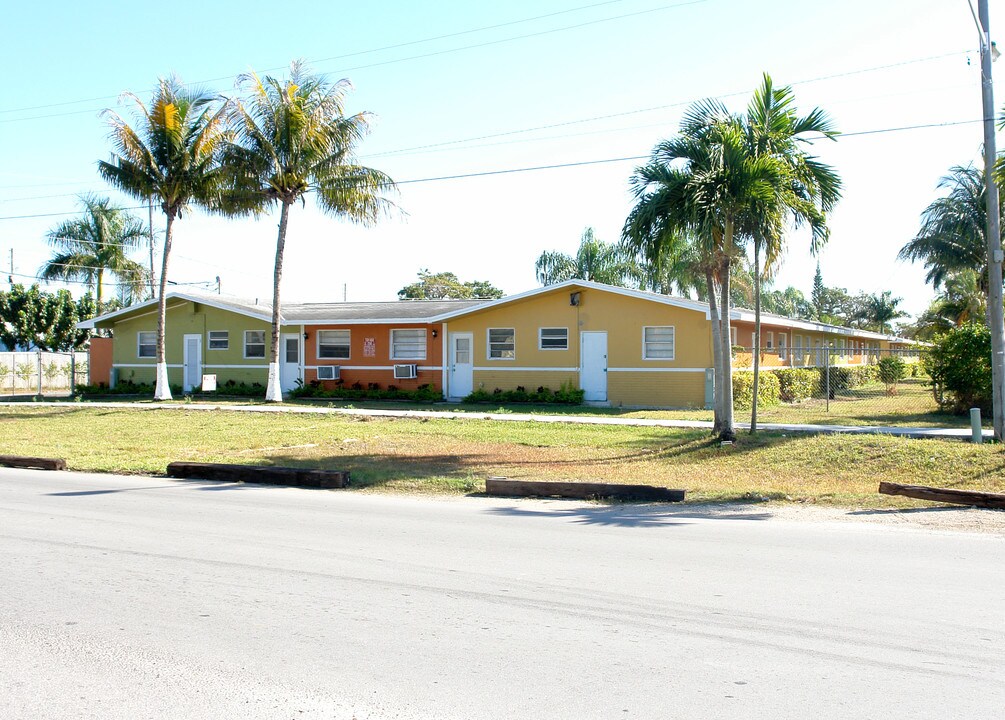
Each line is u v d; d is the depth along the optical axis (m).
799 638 5.40
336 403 28.31
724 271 15.76
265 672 4.82
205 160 28.03
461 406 26.45
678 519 9.97
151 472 14.34
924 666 4.89
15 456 15.48
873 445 14.48
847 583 6.79
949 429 16.53
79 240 42.50
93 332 42.44
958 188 31.88
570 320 26.52
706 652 5.14
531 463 14.67
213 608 6.07
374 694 4.50
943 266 32.94
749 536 8.86
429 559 7.68
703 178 14.25
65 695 4.51
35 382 40.31
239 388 31.92
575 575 7.07
